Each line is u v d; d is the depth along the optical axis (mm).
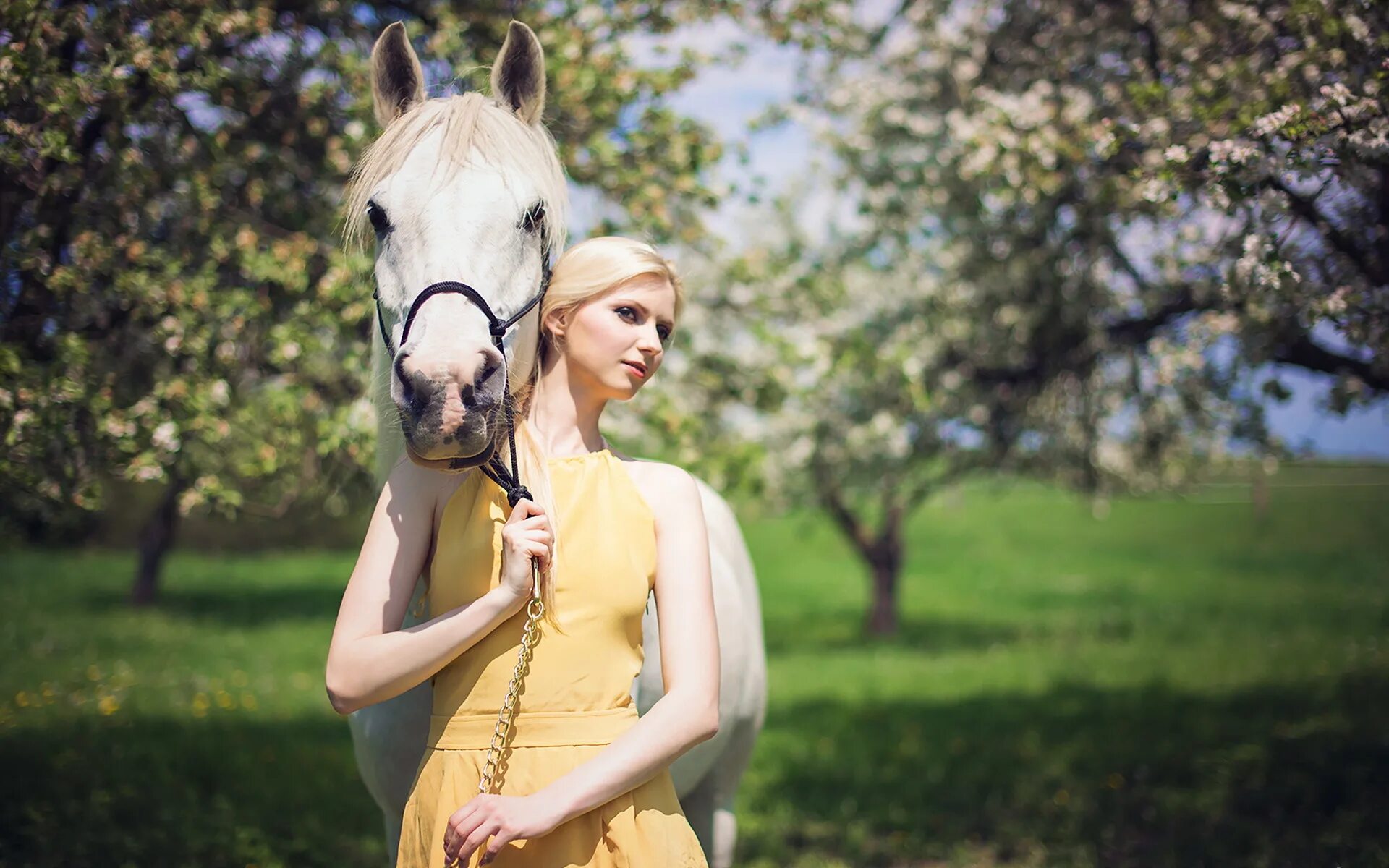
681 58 4027
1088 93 4109
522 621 1421
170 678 8133
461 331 1422
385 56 1787
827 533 25266
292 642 10945
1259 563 19031
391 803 1851
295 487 3879
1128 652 10641
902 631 13414
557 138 3854
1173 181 2730
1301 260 2809
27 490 2895
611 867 1369
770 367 4789
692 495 1558
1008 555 21625
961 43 5328
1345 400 3814
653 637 1800
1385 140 2383
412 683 1373
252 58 3275
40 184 2627
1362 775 4270
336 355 3635
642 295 1552
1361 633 10516
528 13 3773
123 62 2635
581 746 1396
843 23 4641
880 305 6965
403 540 1469
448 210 1530
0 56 2332
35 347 2924
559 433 1582
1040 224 4941
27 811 3562
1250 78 2939
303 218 3621
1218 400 5082
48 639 10102
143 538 13625
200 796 4508
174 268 3002
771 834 4609
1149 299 4891
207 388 3084
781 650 12188
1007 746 6297
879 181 5949
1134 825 4391
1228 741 5695
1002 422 6180
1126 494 7328
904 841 4477
